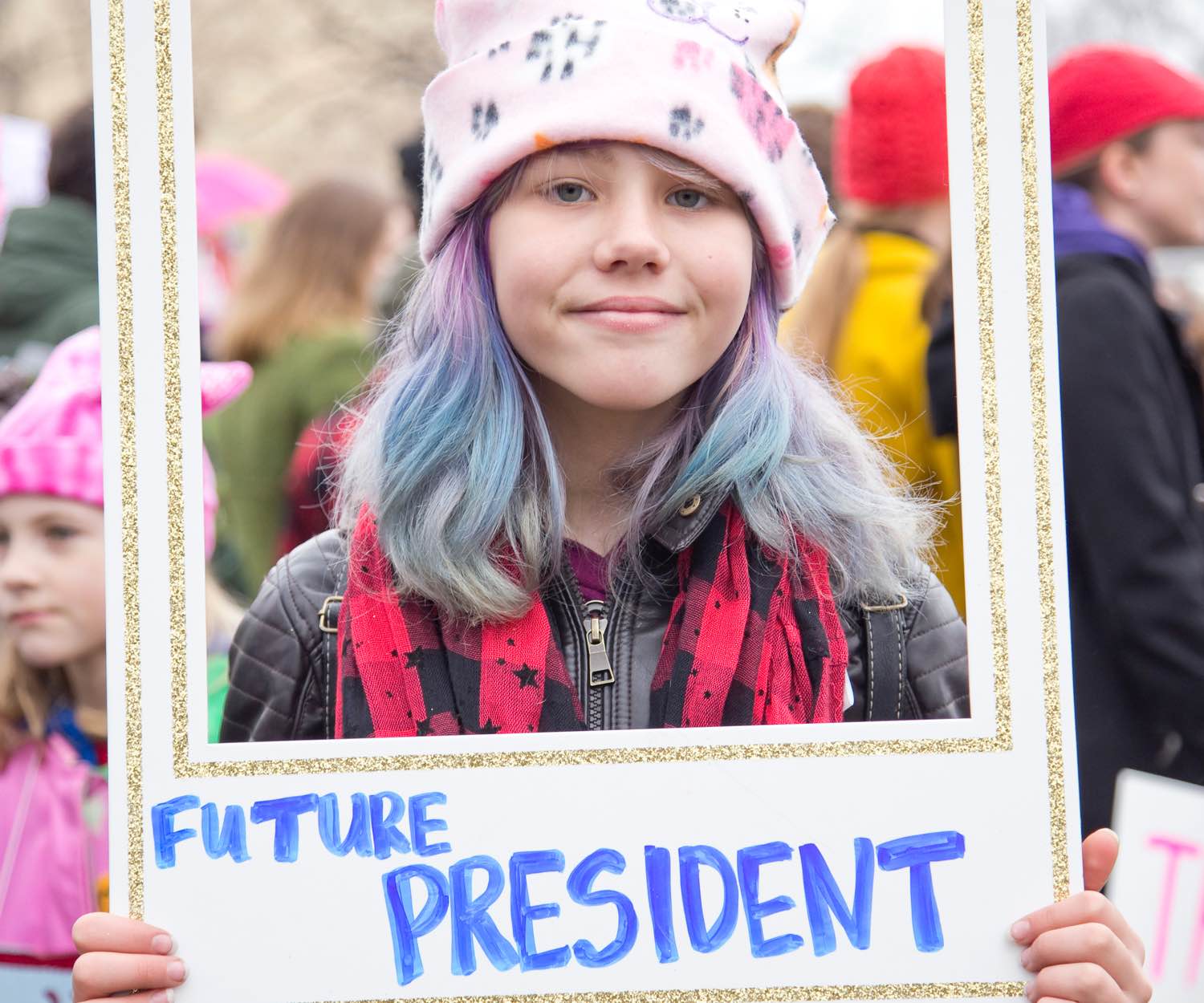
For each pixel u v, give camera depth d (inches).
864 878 44.7
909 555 57.1
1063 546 45.3
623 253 47.9
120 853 44.6
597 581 53.4
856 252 86.6
